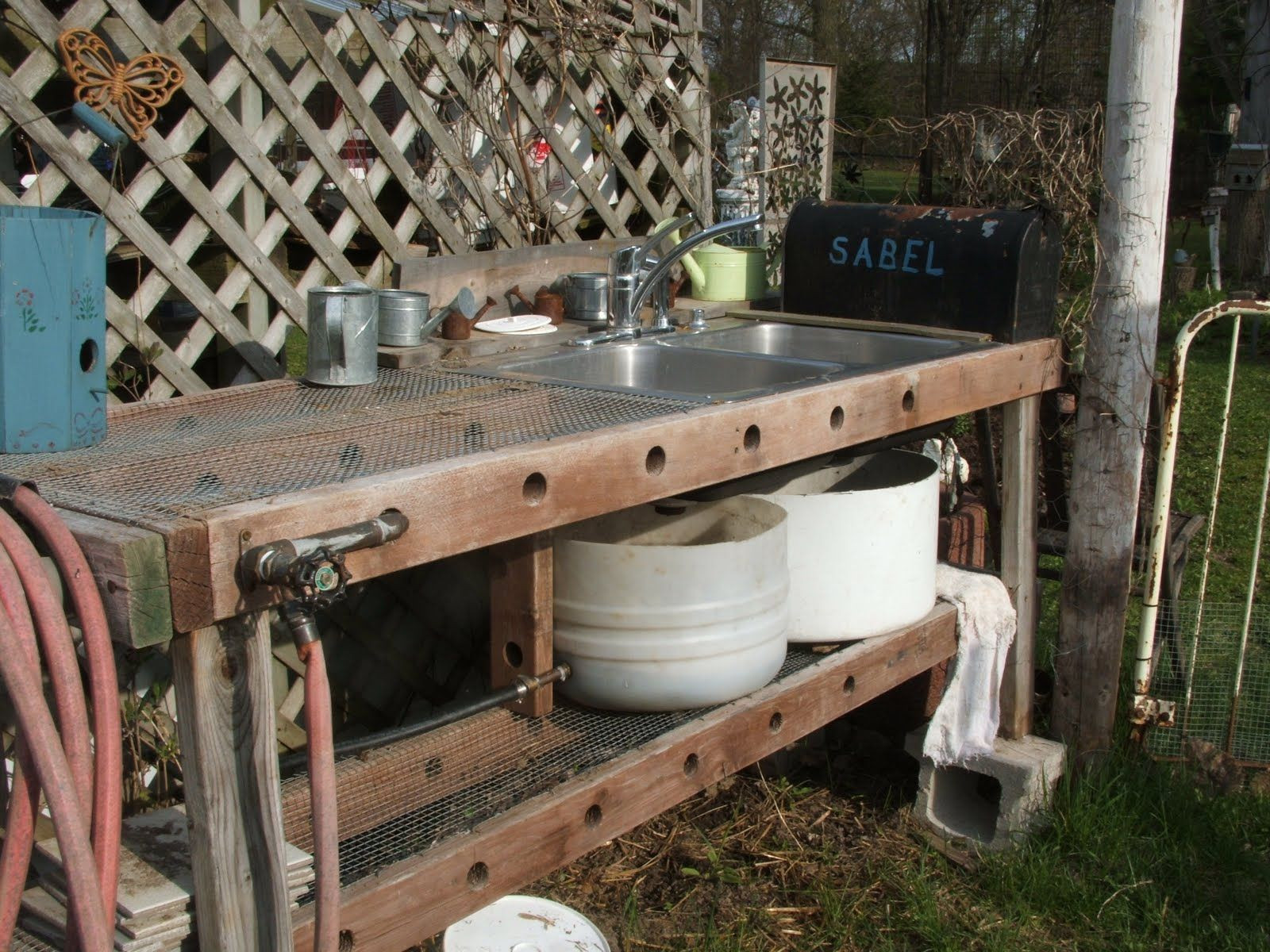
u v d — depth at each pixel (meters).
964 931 2.62
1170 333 9.03
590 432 1.86
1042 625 3.98
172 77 2.75
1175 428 2.95
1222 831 2.90
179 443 1.82
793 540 2.52
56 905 1.57
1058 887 2.71
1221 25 13.38
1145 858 2.81
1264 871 2.77
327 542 1.40
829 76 4.79
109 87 2.65
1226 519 5.23
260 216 3.05
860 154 7.43
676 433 1.96
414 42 3.35
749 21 14.96
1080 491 3.03
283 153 4.22
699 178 4.39
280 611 1.45
